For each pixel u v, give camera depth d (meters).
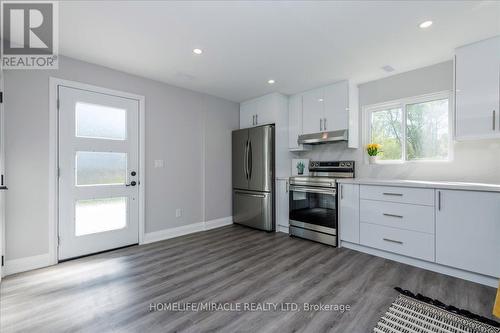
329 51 2.56
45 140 2.54
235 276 2.29
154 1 1.78
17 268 2.37
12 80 2.36
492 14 1.91
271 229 3.86
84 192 2.81
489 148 2.55
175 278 2.25
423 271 2.39
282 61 2.81
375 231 2.79
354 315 1.68
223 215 4.34
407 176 3.11
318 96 3.72
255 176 4.03
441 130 2.94
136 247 3.13
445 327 1.55
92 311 1.74
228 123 4.43
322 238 3.26
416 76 3.05
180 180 3.72
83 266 2.53
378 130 3.46
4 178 2.29
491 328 1.54
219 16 1.97
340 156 3.75
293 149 4.07
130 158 3.18
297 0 1.78
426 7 1.84
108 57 2.71
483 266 2.09
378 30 2.17
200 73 3.17
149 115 3.37
